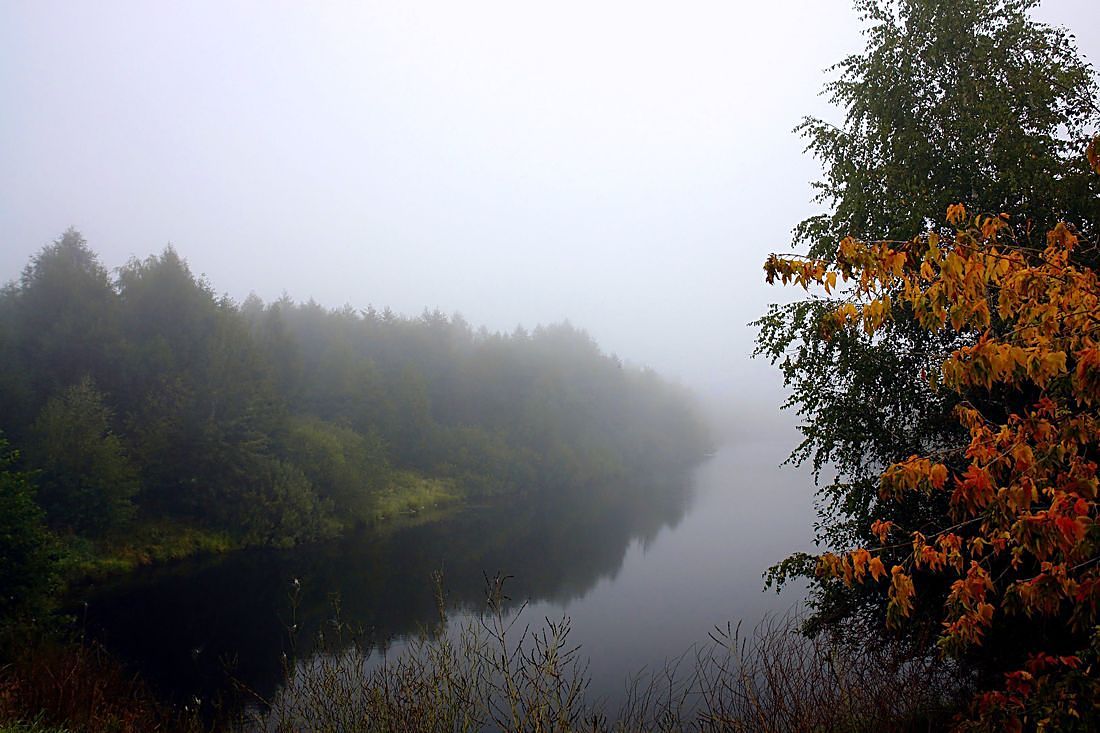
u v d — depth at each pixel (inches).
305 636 549.3
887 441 312.8
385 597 681.0
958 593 132.0
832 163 365.1
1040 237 267.1
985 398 270.4
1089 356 108.7
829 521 349.7
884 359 306.7
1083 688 116.0
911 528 284.7
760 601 582.2
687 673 409.1
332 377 1732.3
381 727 227.8
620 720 286.0
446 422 2038.6
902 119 332.5
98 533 891.4
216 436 1085.1
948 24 318.3
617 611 587.5
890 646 302.0
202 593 737.6
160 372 1091.9
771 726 228.4
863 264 127.4
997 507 128.9
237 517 1042.1
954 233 277.6
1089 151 129.3
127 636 575.5
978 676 259.1
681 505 1339.8
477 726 232.5
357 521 1238.9
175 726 316.8
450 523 1258.0
